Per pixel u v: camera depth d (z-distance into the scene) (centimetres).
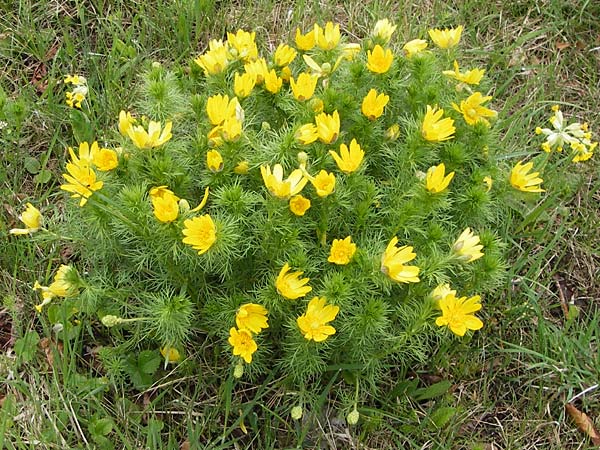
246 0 112
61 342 80
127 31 102
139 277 77
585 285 92
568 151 101
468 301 65
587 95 108
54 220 80
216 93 79
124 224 68
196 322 77
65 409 73
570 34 114
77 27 106
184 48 106
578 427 80
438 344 79
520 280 87
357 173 70
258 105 79
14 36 102
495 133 83
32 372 77
